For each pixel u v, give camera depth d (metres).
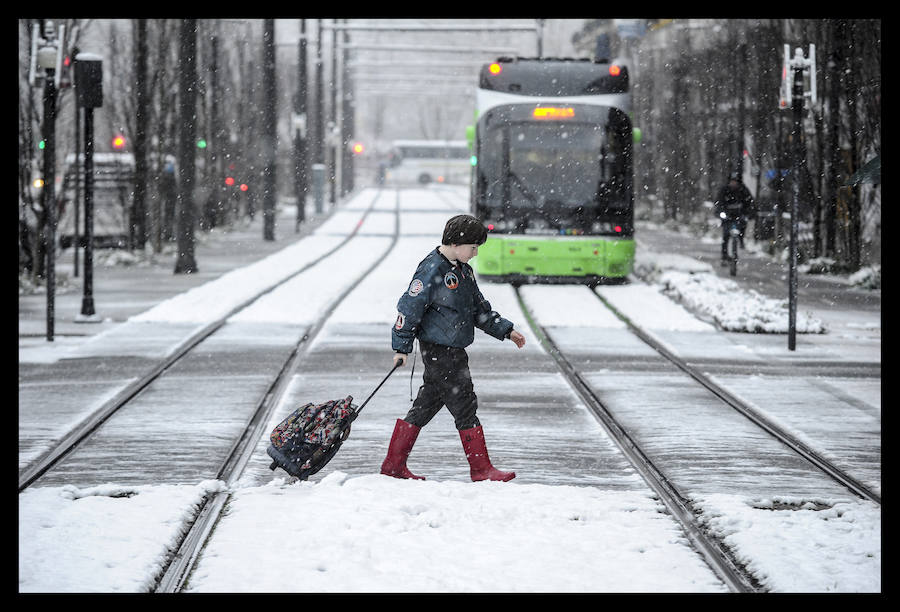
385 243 112.69
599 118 72.62
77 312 57.00
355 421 31.19
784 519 21.62
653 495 23.52
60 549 19.19
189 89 79.31
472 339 24.19
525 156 72.56
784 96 46.12
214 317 54.97
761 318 53.38
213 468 25.78
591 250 71.88
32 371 39.50
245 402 33.78
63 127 93.31
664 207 136.88
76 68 53.03
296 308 58.56
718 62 113.81
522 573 18.22
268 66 115.94
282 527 20.52
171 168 101.25
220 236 121.19
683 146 130.25
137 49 93.44
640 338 49.38
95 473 25.28
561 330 51.72
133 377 38.19
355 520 20.86
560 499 22.67
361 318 54.56
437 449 27.97
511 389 36.66
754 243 104.00
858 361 43.53
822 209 82.75
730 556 19.73
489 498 22.64
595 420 31.70
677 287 67.06
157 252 95.88
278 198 192.00
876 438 29.66
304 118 137.88
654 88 142.50
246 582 17.67
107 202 101.06
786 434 30.34
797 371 41.00
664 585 17.78
